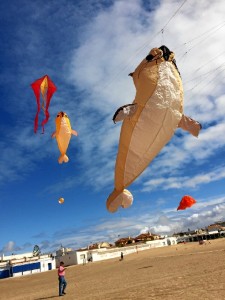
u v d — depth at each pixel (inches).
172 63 170.9
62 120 243.6
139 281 685.9
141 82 166.9
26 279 1916.8
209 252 1346.0
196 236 4217.5
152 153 167.3
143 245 3255.4
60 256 2871.6
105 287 690.2
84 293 637.3
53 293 779.4
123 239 3838.6
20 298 810.2
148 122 161.9
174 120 164.2
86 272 1604.3
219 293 358.6
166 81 163.9
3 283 1838.1
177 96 165.2
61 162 244.8
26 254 3206.2
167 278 637.9
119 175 173.2
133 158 167.8
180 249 2233.0
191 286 454.3
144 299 408.8
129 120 165.0
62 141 243.1
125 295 482.9
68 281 1167.0
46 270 2714.1
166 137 165.9
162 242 3511.3
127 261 1941.4
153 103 161.0
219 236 4146.2
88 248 3225.9
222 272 563.8
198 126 171.3
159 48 171.2
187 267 827.4
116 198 175.9
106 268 1637.6
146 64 169.2
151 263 1357.0
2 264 2600.9
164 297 395.5
